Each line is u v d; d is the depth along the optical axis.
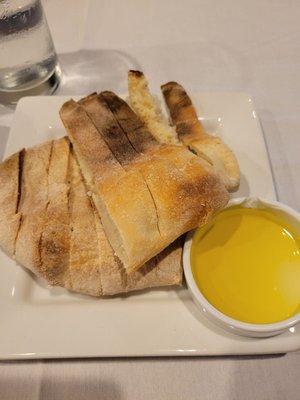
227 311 0.20
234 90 0.34
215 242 0.22
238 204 0.23
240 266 0.21
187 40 0.38
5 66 0.31
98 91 0.34
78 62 0.36
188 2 0.41
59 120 0.29
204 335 0.20
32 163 0.25
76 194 0.24
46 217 0.22
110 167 0.23
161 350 0.20
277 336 0.20
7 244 0.22
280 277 0.21
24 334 0.21
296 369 0.21
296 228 0.22
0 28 0.29
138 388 0.20
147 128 0.26
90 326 0.21
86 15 0.40
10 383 0.20
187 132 0.26
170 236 0.21
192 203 0.21
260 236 0.22
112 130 0.25
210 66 0.36
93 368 0.21
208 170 0.22
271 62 0.36
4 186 0.24
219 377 0.20
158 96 0.30
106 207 0.21
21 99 0.30
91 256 0.21
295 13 0.40
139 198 0.21
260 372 0.21
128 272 0.20
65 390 0.20
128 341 0.20
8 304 0.22
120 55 0.37
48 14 0.40
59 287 0.22
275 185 0.28
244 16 0.39
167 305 0.21
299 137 0.31
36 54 0.32
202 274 0.21
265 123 0.32
